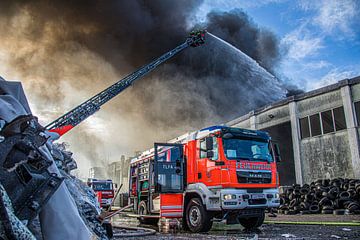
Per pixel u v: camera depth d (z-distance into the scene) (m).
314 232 7.25
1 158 1.66
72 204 2.07
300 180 19.34
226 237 6.78
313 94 19.38
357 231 7.23
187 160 8.97
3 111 1.94
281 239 6.14
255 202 7.74
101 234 3.12
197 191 8.20
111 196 23.39
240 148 8.12
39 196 1.83
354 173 16.41
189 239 6.52
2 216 1.38
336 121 18.00
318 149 18.77
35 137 1.94
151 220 11.15
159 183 9.02
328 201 13.79
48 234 1.84
